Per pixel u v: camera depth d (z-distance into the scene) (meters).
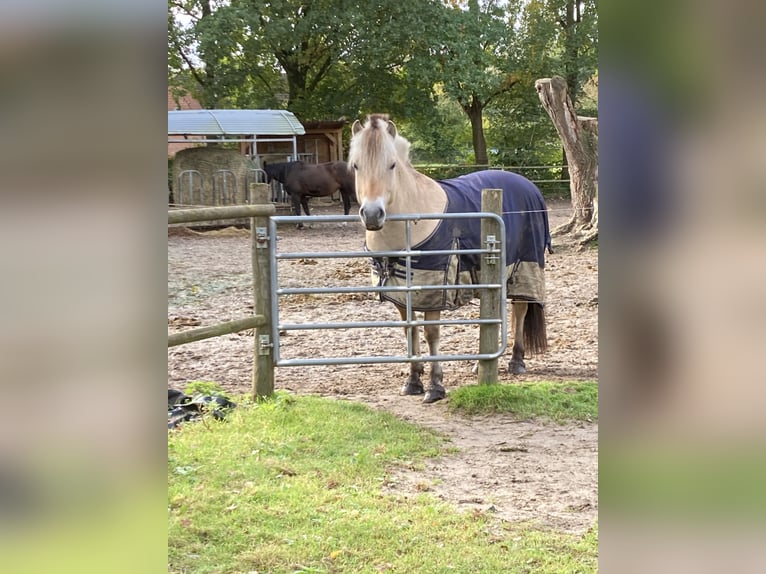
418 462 3.57
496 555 2.52
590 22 21.34
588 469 3.47
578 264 9.64
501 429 4.15
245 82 21.39
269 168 16.05
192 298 8.05
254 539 2.62
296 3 19.48
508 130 23.94
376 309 7.50
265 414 4.14
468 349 6.03
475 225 4.73
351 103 21.34
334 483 3.21
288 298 8.08
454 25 19.39
